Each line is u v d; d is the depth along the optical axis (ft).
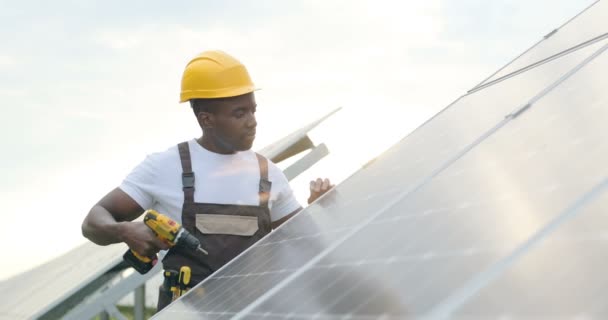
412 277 5.43
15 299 33.06
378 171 10.58
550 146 6.70
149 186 13.67
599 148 5.81
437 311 4.49
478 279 4.62
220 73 13.69
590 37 11.07
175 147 13.96
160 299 13.35
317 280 6.82
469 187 6.82
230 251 13.38
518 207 5.59
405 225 6.84
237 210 13.58
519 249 4.74
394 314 4.88
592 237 4.31
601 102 7.07
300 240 9.34
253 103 13.87
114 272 24.63
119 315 23.72
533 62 12.01
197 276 13.24
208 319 8.05
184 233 12.80
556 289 3.97
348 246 7.39
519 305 4.00
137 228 12.89
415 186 8.08
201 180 13.65
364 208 8.87
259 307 7.13
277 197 14.38
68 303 24.13
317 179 13.82
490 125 9.11
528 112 8.45
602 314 3.49
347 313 5.46
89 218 13.47
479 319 4.07
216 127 13.71
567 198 5.20
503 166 6.93
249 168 14.02
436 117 12.05
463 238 5.57
